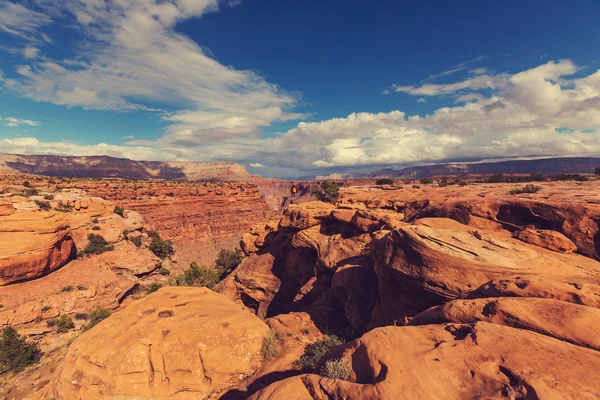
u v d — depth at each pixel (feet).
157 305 62.28
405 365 24.45
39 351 105.40
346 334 65.67
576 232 50.67
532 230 54.60
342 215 101.91
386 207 101.60
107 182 426.92
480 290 38.52
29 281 137.39
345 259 85.40
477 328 27.12
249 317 60.80
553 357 21.33
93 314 132.36
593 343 22.31
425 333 29.35
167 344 48.14
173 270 240.53
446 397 20.56
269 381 46.29
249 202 513.45
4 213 134.10
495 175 194.39
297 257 114.83
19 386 82.17
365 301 68.08
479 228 64.54
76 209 219.41
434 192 102.47
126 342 48.26
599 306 26.99
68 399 44.42
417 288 49.83
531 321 26.55
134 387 44.11
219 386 47.09
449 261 45.29
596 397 17.20
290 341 58.23
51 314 124.77
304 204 125.18
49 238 145.38
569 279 32.63
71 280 147.95
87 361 46.91
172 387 45.24
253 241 160.97
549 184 98.27
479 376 21.58
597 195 60.34
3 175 368.89
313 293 92.99
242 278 132.77
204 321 54.60
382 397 21.67
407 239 52.80
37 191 245.24
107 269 176.76
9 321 112.98
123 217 261.44
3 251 127.03
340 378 27.68
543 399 17.65
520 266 41.01
